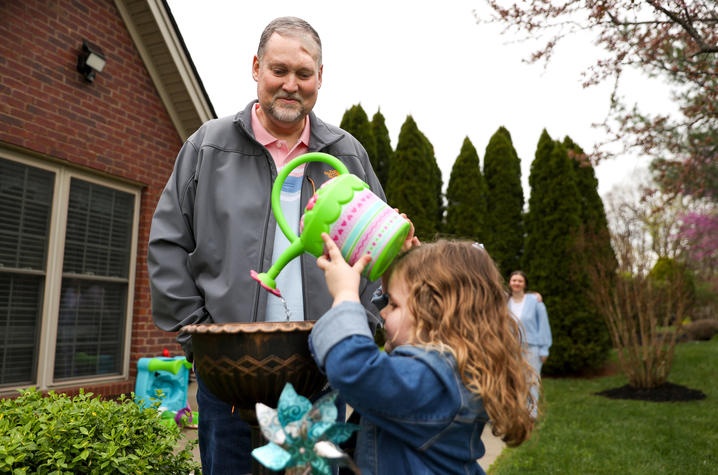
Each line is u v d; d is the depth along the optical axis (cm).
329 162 136
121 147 555
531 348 542
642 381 767
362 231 123
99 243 540
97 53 510
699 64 475
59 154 489
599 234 919
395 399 108
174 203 168
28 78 464
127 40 567
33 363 474
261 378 116
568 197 992
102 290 544
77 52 511
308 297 165
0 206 451
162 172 606
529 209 1046
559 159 1011
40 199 484
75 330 514
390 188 1135
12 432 199
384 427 113
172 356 603
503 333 127
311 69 162
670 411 623
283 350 117
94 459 207
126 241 569
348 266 120
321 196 127
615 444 465
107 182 549
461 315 124
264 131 175
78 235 519
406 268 133
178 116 626
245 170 171
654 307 796
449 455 115
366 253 122
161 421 259
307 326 121
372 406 109
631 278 796
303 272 166
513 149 1227
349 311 111
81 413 222
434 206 1130
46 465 194
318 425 102
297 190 176
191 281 165
